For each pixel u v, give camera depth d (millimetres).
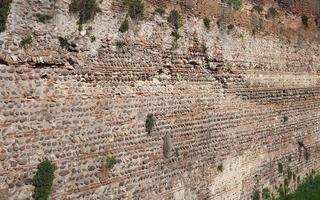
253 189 17812
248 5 17312
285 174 20062
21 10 9797
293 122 20688
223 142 16000
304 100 21609
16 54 9742
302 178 21484
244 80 17172
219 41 15703
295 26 20625
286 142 20141
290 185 20422
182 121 14141
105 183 11547
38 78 10180
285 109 20031
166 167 13453
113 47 11773
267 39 18578
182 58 14102
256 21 17812
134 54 12398
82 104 11047
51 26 10312
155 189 13047
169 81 13688
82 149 11000
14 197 9648
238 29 16719
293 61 20531
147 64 12836
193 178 14531
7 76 9641
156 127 13133
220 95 15922
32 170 9969
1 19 9469
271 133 19016
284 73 19859
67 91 10719
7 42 9594
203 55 14977
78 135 10922
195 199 14625
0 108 9508
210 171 15320
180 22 13945
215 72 15641
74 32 10781
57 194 10422
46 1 10211
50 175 10203
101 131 11477
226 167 16156
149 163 12852
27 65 9969
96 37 11305
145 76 12820
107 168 11586
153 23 12984
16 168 9703
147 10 12750
